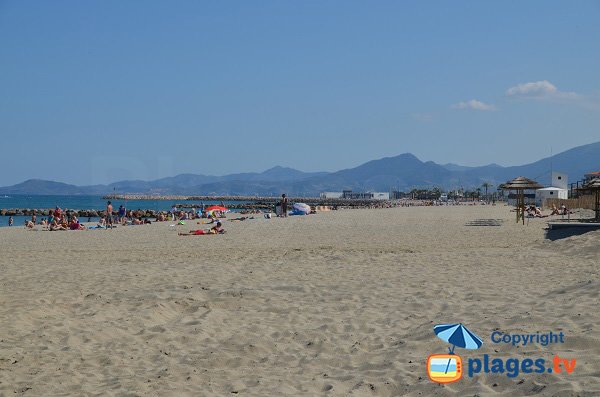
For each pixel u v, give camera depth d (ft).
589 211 147.74
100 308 31.83
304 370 21.40
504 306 29.43
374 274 42.91
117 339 26.18
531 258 49.57
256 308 32.40
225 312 31.50
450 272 42.80
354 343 24.77
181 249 67.26
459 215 159.22
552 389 16.17
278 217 161.99
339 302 33.14
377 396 18.20
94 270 46.88
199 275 43.83
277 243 73.77
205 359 22.89
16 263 52.90
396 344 24.17
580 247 52.54
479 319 26.73
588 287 30.94
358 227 104.22
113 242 80.79
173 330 27.53
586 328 22.68
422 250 59.00
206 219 165.68
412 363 20.83
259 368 21.94
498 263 47.06
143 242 79.77
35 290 37.06
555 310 26.48
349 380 19.58
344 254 56.08
